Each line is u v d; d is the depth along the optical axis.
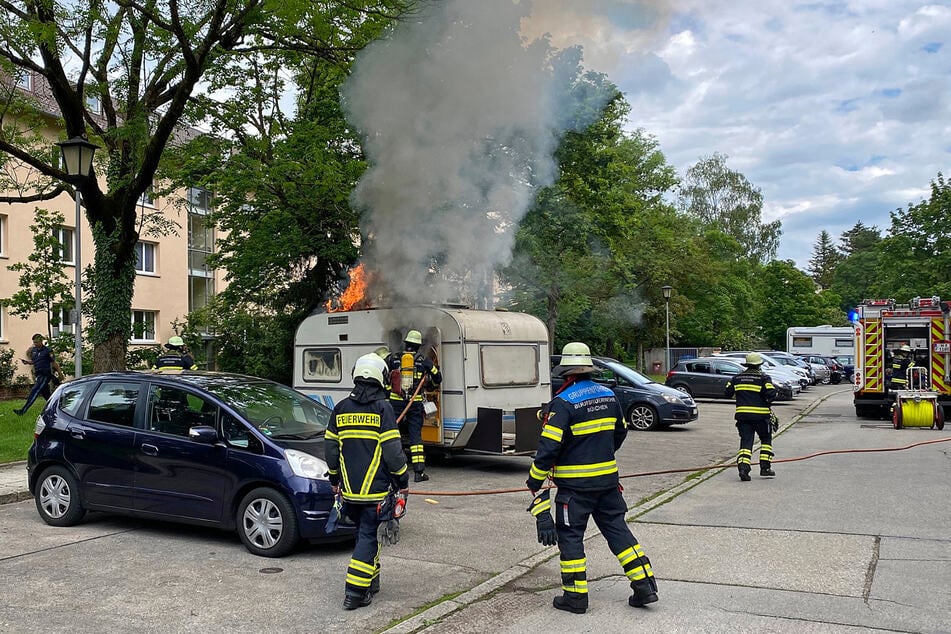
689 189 59.47
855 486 9.62
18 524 7.59
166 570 6.00
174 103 12.82
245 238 20.25
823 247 110.44
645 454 13.19
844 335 44.75
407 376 10.19
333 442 5.26
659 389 16.98
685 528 7.46
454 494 9.29
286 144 16.91
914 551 6.41
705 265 36.97
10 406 17.41
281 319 21.59
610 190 19.16
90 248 27.41
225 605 5.18
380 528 5.23
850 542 6.74
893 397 18.73
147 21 12.76
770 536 7.04
